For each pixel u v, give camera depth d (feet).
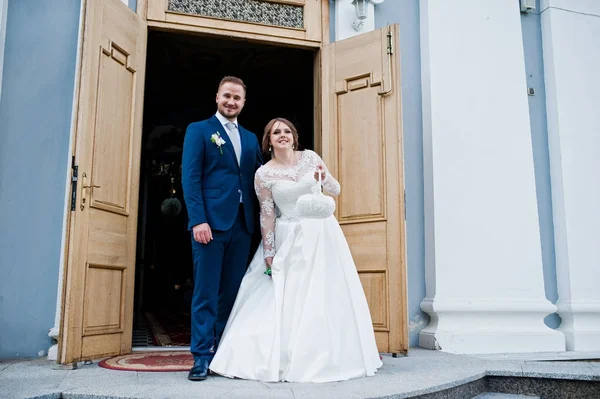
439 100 13.29
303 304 8.36
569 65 14.51
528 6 14.61
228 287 9.02
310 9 13.17
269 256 9.09
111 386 7.36
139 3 11.92
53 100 11.49
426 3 13.73
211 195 8.66
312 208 8.75
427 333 12.37
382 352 11.23
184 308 28.48
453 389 8.12
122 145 11.03
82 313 9.53
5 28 11.34
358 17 12.97
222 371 8.13
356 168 12.16
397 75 11.80
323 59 12.92
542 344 12.55
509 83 13.96
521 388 9.12
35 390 7.07
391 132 11.75
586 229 13.82
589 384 8.86
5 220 10.92
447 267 12.66
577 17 14.85
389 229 11.50
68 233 9.34
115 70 10.87
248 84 22.66
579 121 14.30
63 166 11.37
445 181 12.99
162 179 29.63
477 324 12.55
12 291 10.79
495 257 13.04
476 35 13.91
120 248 10.77
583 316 13.33
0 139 11.06
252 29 12.68
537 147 14.32
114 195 10.67
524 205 13.50
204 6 12.46
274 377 7.74
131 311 11.14
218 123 9.03
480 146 13.42
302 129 24.80
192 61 20.08
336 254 8.95
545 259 13.85
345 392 7.00
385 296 11.39
